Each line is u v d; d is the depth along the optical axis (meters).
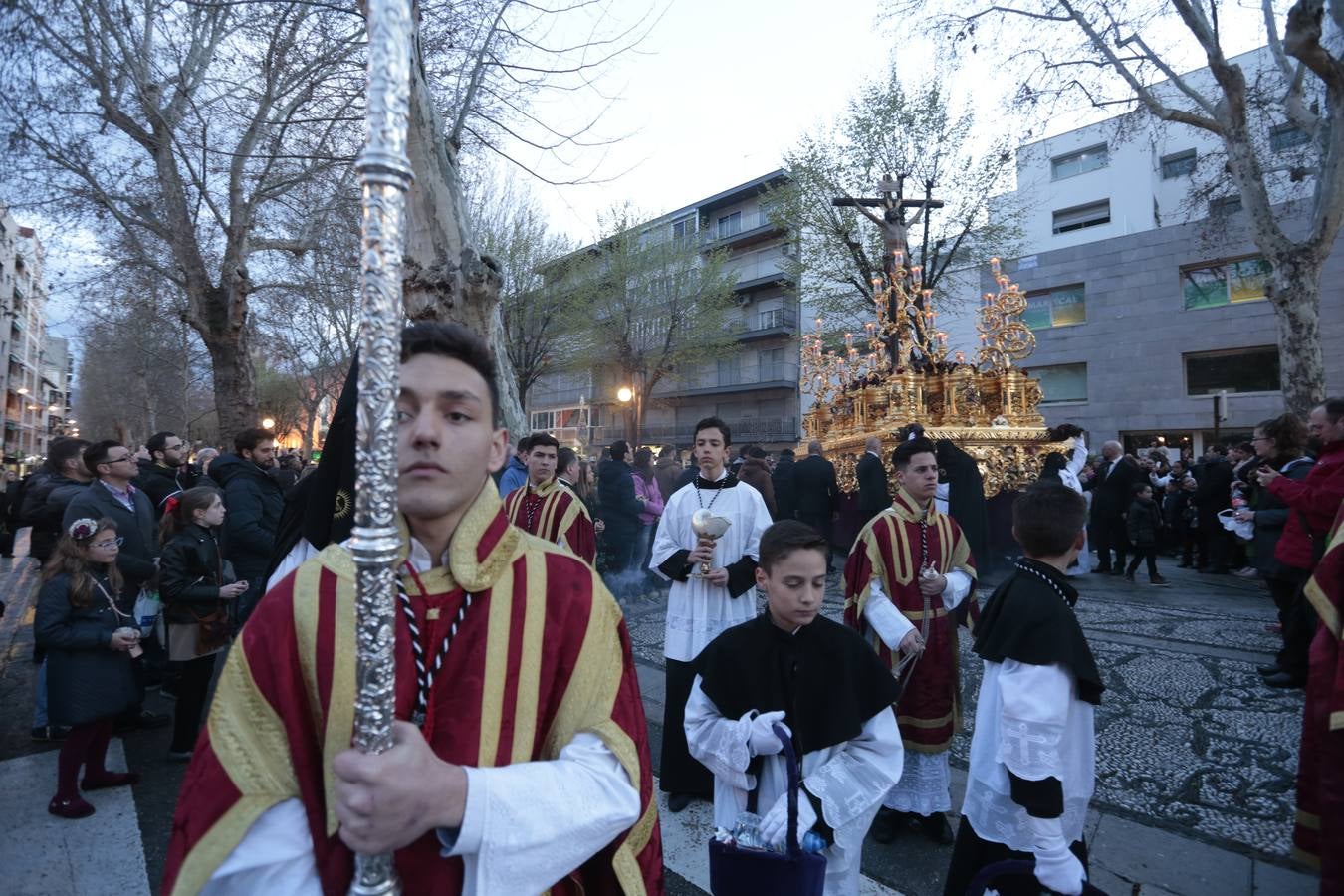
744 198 34.12
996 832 2.14
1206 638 6.15
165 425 40.78
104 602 3.41
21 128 7.44
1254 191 10.13
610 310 26.33
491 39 5.80
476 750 0.99
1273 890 2.68
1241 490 7.72
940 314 26.53
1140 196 24.27
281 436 38.88
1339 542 2.37
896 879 2.81
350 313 13.69
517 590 1.11
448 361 1.08
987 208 18.47
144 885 2.78
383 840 0.79
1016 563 2.22
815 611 2.17
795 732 2.10
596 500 8.77
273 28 7.64
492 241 18.00
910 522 3.40
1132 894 2.67
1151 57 10.80
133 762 4.00
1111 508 9.32
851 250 18.81
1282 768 3.70
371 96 0.76
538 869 0.92
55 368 76.88
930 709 3.12
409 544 1.08
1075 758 2.06
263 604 1.05
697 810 3.45
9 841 3.09
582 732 1.09
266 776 0.94
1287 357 10.04
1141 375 22.61
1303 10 8.90
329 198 10.88
